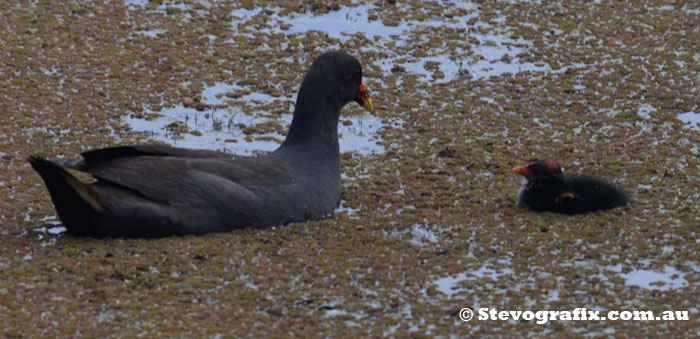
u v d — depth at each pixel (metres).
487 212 13.26
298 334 10.16
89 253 11.60
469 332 10.36
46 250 11.66
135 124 15.57
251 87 17.06
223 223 12.13
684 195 13.76
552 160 13.40
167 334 10.03
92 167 11.69
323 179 12.90
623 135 15.71
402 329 10.38
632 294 11.23
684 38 19.38
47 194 13.28
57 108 15.81
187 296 10.84
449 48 18.70
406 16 19.95
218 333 10.12
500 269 11.75
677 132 15.83
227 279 11.25
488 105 16.69
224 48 18.27
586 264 11.92
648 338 10.34
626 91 17.20
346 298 10.97
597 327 10.52
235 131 15.59
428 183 14.11
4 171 13.77
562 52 18.69
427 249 12.20
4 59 17.11
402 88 17.20
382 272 11.56
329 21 19.61
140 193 11.77
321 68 13.12
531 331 10.42
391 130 15.79
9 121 15.22
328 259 11.81
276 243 12.06
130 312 10.46
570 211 13.27
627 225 12.92
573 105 16.72
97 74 16.98
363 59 18.11
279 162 12.75
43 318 10.29
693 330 10.49
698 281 11.55
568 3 20.89
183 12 19.56
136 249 11.67
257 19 19.48
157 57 17.73
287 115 16.23
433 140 15.50
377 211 13.22
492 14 20.20
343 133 15.69
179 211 11.88
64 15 19.00
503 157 14.93
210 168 12.16
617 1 21.00
